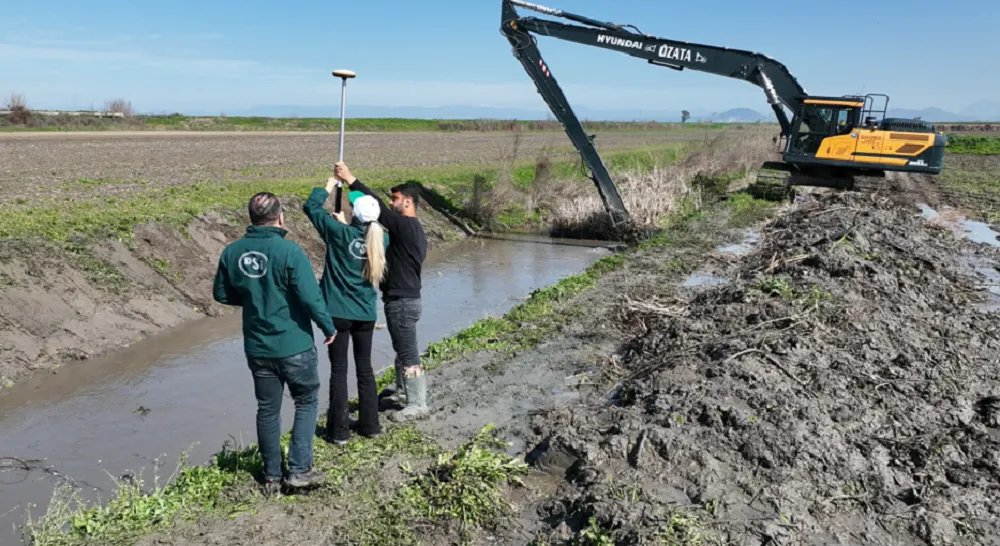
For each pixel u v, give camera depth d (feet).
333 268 18.31
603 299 35.27
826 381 21.22
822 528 14.89
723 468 16.78
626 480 16.44
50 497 18.53
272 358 15.69
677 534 14.05
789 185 68.49
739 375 21.26
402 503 16.14
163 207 42.63
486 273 47.91
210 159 83.71
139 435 22.47
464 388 23.93
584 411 21.03
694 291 36.19
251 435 22.57
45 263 30.96
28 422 23.18
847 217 51.19
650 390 21.54
